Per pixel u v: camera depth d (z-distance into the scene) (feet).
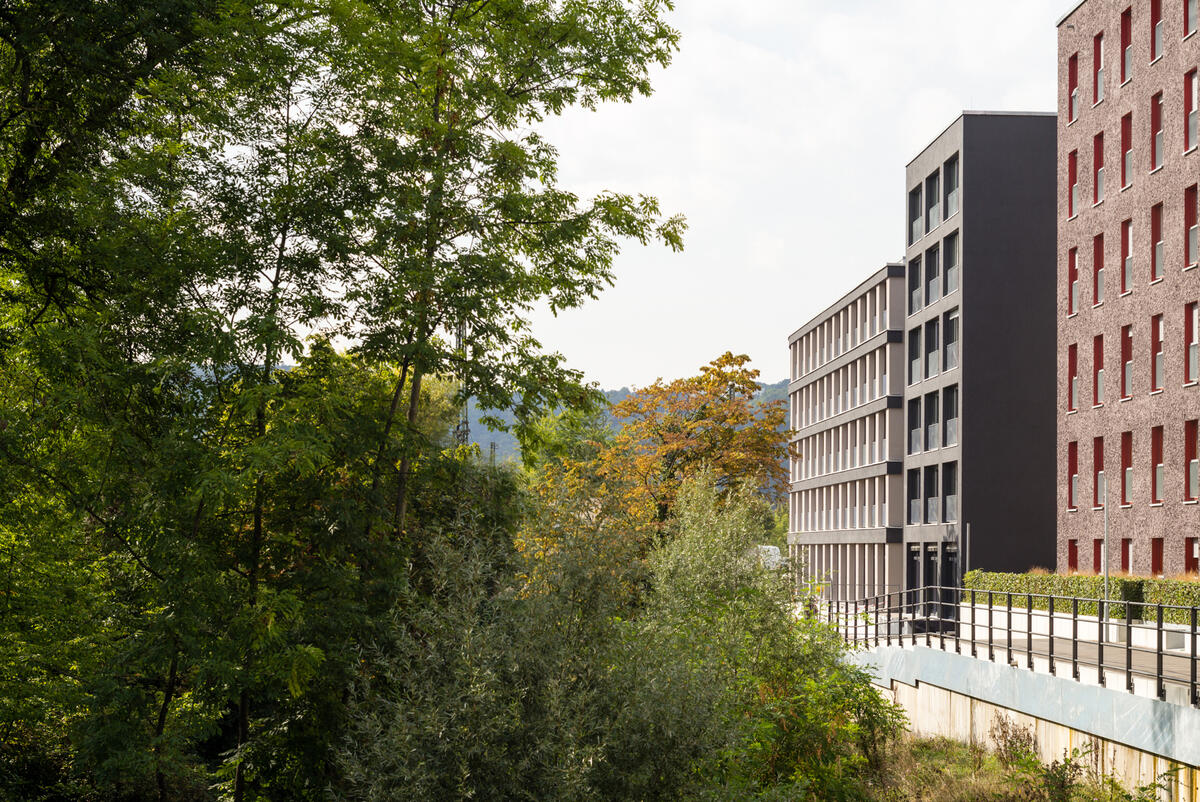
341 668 43.57
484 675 28.81
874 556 194.70
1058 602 102.58
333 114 51.37
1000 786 58.59
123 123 51.16
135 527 45.68
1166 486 102.01
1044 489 147.23
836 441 222.89
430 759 28.30
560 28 55.52
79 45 47.01
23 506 51.19
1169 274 102.73
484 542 33.76
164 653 43.75
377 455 49.57
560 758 28.60
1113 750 56.54
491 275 49.47
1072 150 123.24
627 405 143.33
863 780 56.13
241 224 49.44
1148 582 88.38
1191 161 99.91
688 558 52.31
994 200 148.87
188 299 48.67
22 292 52.80
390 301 48.80
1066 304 123.65
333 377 48.73
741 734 35.04
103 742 44.83
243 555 47.83
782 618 49.34
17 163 51.49
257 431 46.14
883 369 189.57
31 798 55.88
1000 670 69.36
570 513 32.96
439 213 50.11
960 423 147.95
